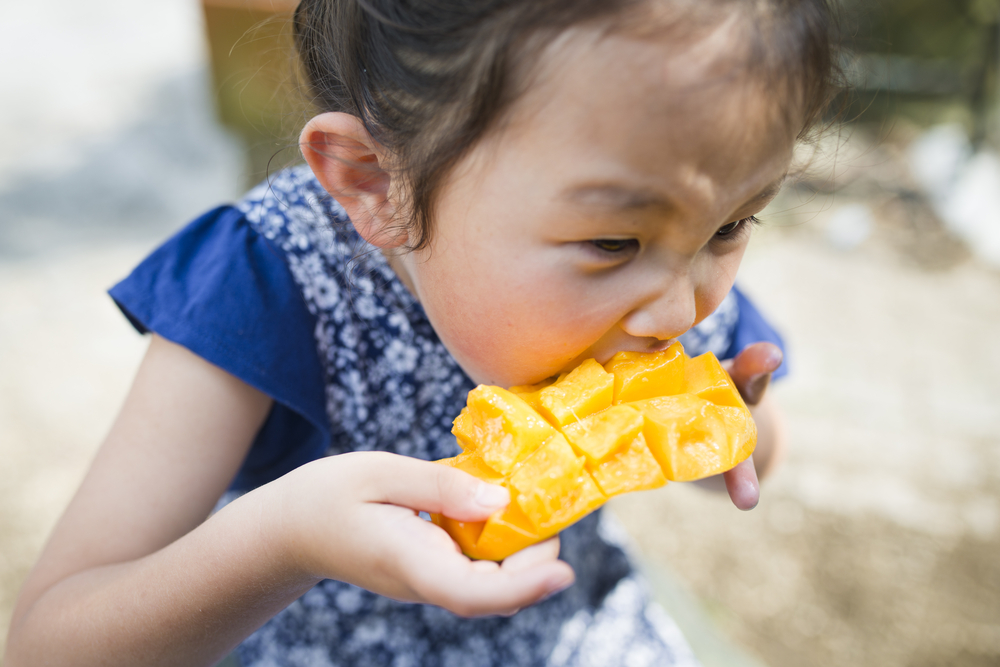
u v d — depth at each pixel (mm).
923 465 1204
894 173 1956
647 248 318
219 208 448
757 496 368
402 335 441
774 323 1498
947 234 1791
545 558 309
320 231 434
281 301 425
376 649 501
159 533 411
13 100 2311
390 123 351
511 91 303
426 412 464
